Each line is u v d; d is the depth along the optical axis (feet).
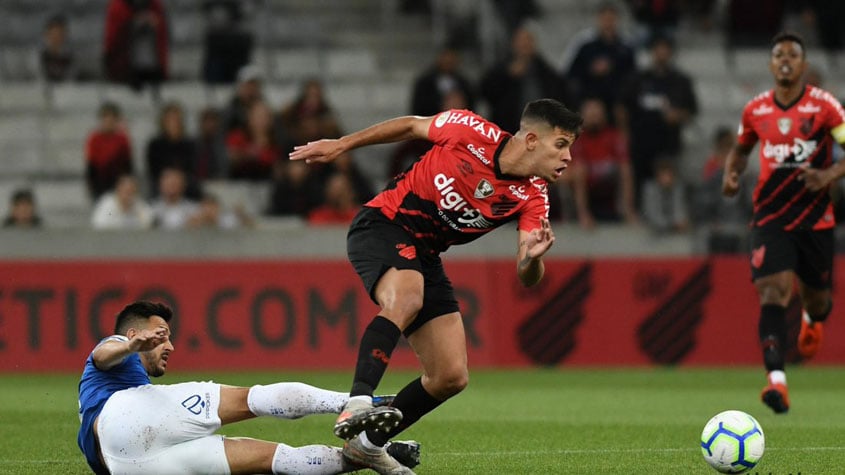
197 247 177.68
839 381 156.15
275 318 168.25
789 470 78.43
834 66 247.91
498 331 173.99
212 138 197.06
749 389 144.77
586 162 192.44
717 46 253.65
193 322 166.71
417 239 73.67
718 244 189.88
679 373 168.45
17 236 173.17
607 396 135.74
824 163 111.86
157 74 213.46
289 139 199.00
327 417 112.47
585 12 254.27
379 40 247.09
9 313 163.02
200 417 66.85
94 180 193.36
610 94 204.95
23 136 218.38
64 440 96.53
